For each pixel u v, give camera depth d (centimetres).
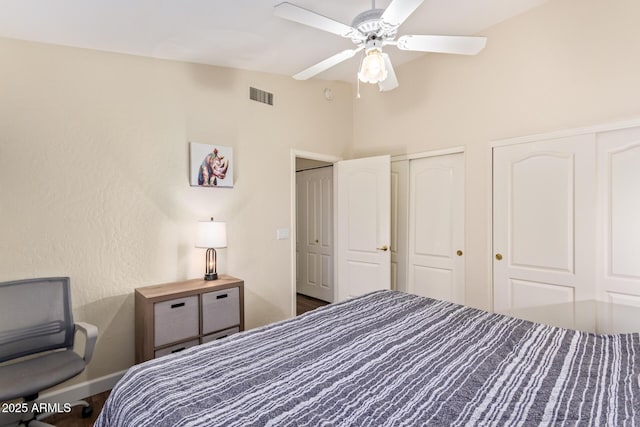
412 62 361
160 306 240
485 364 137
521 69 279
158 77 272
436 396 114
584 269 251
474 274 313
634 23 225
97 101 242
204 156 296
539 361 139
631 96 227
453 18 276
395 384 123
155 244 270
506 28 286
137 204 261
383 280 367
